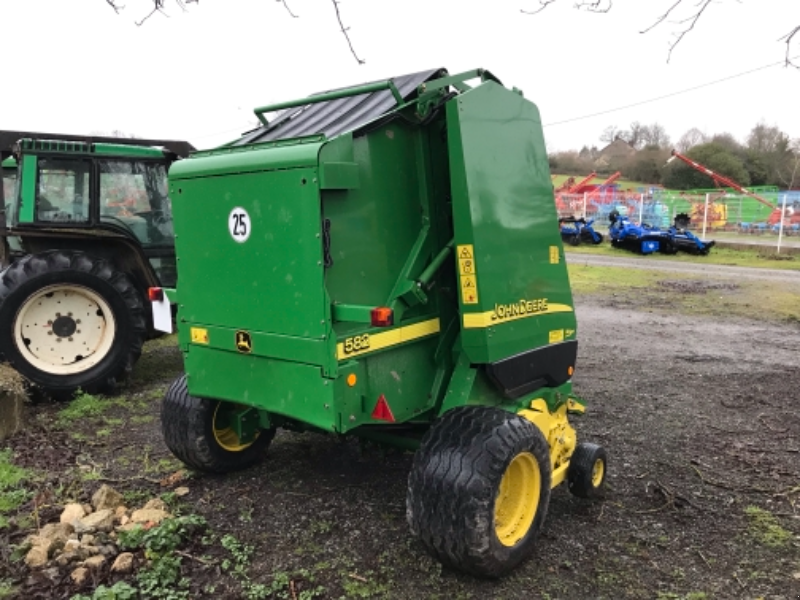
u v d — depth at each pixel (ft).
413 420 11.19
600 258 59.62
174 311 20.99
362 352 9.73
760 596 9.44
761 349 25.93
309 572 9.80
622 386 20.53
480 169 10.66
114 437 15.71
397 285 10.40
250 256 9.99
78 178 20.48
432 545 9.36
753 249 65.41
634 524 11.57
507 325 11.23
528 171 11.93
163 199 22.00
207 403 12.53
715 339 27.76
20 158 19.66
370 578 9.68
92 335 19.19
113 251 20.98
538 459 10.11
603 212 89.81
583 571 10.03
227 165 9.98
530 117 12.12
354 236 9.67
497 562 9.37
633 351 25.43
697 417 17.62
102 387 19.10
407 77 11.32
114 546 10.11
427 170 10.84
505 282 11.16
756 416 17.74
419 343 10.95
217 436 12.99
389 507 11.90
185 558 10.07
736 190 97.19
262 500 12.16
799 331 29.58
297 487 12.73
